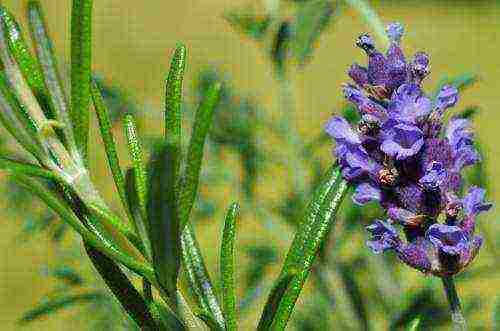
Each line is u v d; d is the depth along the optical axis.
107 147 0.31
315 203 0.32
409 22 1.78
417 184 0.32
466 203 0.32
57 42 1.16
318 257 0.48
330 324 0.48
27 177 0.29
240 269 0.54
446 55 1.38
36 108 0.31
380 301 0.49
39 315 0.46
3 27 0.31
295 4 0.46
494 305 0.46
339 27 1.27
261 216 0.52
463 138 0.32
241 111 0.53
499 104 1.26
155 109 0.53
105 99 0.51
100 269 0.31
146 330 0.31
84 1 0.30
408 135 0.31
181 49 0.30
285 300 0.31
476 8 2.06
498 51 1.65
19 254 0.77
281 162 0.52
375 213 0.49
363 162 0.32
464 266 0.32
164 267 0.29
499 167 0.92
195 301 0.31
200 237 0.60
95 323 0.48
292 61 0.49
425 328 0.45
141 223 0.30
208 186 0.55
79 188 0.31
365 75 0.32
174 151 0.28
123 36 1.18
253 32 0.49
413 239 0.32
